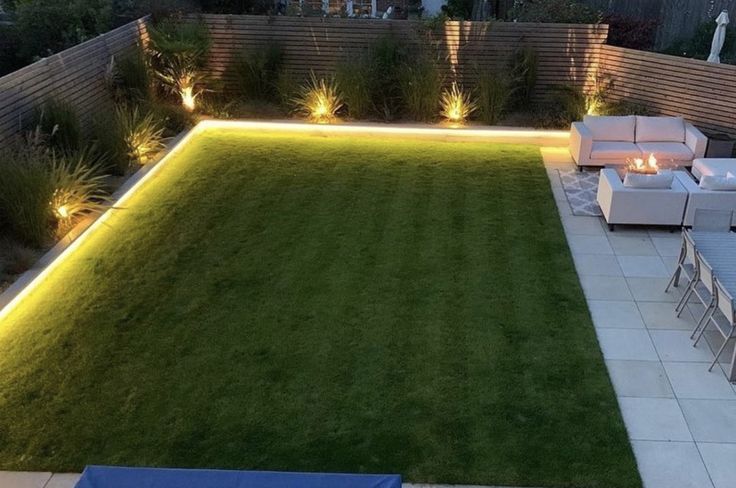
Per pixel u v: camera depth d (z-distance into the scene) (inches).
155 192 408.5
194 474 162.4
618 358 265.1
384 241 352.2
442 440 222.5
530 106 524.7
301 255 338.6
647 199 357.1
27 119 369.4
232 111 530.6
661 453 219.5
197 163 452.1
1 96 347.3
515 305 298.0
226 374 254.1
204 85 542.6
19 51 519.2
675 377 254.8
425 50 519.2
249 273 322.7
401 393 243.9
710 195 354.9
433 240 354.0
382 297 302.8
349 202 396.5
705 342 275.4
